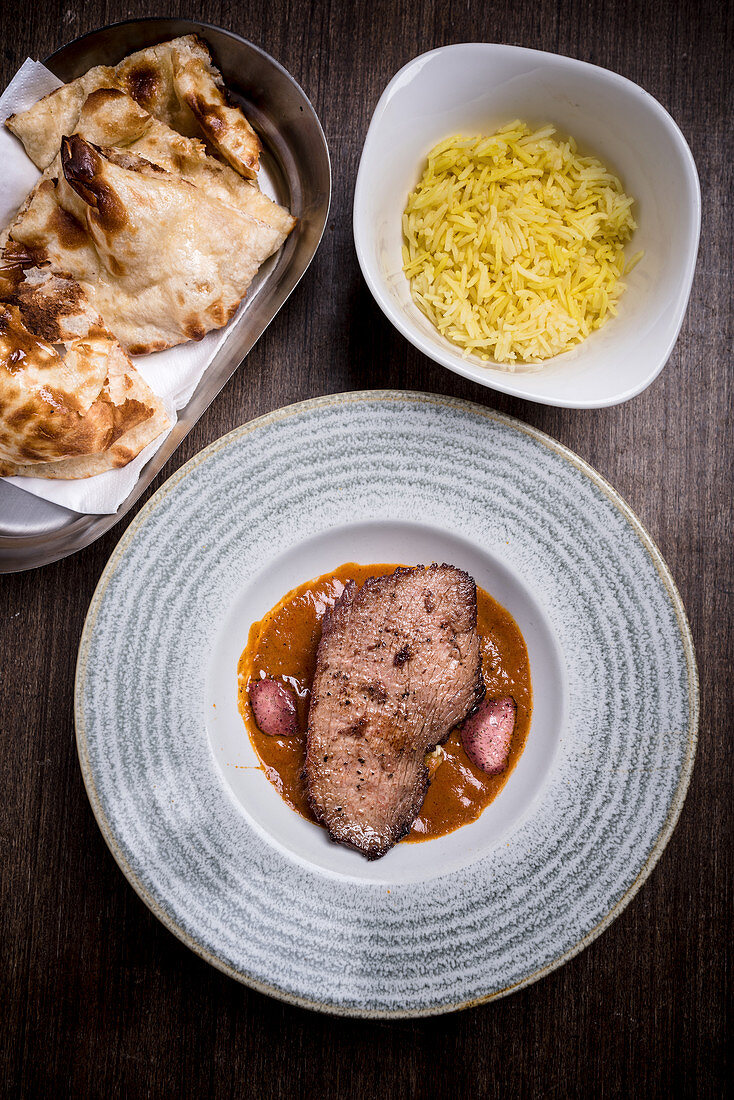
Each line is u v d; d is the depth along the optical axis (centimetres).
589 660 49
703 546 51
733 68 51
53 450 46
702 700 52
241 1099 51
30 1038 51
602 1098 50
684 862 51
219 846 49
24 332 46
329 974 48
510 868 49
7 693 51
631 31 51
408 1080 51
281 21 51
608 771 49
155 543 49
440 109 47
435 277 49
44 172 47
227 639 50
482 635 51
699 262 51
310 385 51
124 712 49
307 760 48
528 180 48
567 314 48
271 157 50
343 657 49
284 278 49
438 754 50
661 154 46
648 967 51
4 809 51
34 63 47
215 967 48
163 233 46
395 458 49
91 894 51
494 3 51
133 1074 51
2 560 49
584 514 49
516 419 49
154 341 48
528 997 51
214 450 48
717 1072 50
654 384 51
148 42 48
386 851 48
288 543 49
